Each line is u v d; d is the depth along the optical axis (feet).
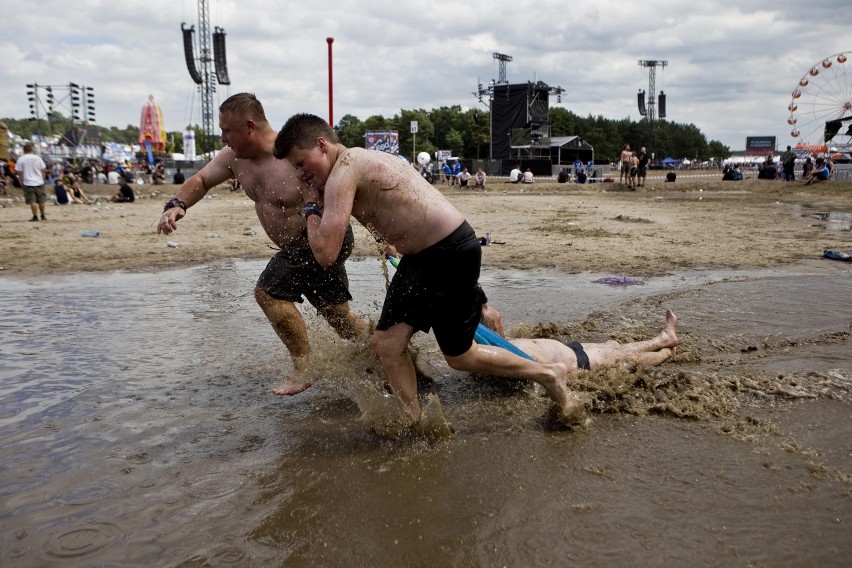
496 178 158.10
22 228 48.85
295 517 9.23
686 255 32.96
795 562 7.88
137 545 8.54
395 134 119.44
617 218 53.52
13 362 16.38
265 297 14.28
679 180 138.82
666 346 15.66
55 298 24.23
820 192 84.53
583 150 206.18
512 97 175.32
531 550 8.30
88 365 16.17
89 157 171.63
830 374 14.21
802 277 25.91
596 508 9.22
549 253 34.50
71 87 174.19
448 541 8.57
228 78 182.91
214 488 10.07
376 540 8.64
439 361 16.42
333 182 11.09
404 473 10.51
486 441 11.68
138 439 11.90
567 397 12.19
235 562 8.20
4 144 99.35
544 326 18.39
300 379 14.20
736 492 9.53
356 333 15.37
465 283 11.44
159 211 66.90
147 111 228.63
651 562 7.96
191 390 14.48
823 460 10.46
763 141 359.05
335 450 11.44
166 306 22.76
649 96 264.11
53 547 8.47
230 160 14.94
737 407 12.71
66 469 10.68
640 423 12.23
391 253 15.56
